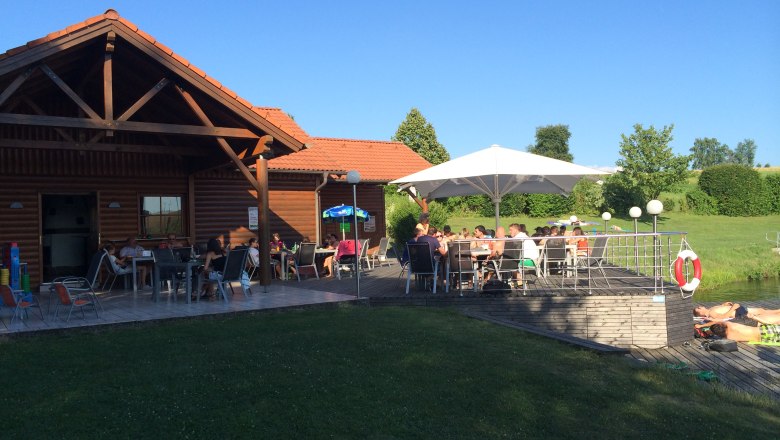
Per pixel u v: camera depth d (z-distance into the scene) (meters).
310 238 17.86
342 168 19.02
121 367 6.15
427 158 58.94
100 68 11.56
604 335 10.09
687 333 10.45
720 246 30.75
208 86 10.77
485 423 5.32
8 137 12.80
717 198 46.81
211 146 13.69
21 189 13.00
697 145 144.00
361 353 6.97
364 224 21.73
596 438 5.20
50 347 6.93
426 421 5.24
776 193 46.53
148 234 14.65
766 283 22.72
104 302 10.44
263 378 5.90
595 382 6.69
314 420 5.04
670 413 5.91
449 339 7.88
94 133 13.71
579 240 14.16
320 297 10.78
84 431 4.61
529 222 39.28
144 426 4.73
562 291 10.62
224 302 10.18
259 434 4.72
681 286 10.44
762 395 7.04
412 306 10.59
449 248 10.98
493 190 13.49
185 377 5.86
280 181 17.36
